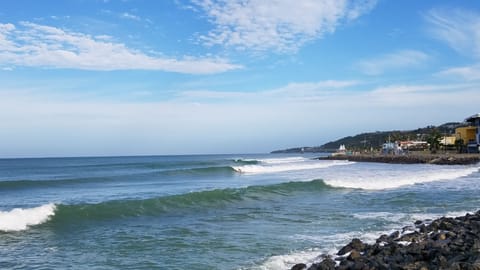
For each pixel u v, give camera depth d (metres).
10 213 16.64
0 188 35.91
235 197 24.64
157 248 13.14
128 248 13.20
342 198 25.48
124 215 18.91
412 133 181.12
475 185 33.22
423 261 10.27
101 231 15.78
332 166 73.00
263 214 19.59
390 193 27.91
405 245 12.12
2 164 110.81
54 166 89.69
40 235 15.13
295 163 88.62
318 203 23.36
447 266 9.35
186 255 12.29
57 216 17.58
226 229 16.06
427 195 26.72
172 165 80.25
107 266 11.28
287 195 26.78
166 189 33.28
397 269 9.47
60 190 34.22
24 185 38.09
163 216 19.09
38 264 11.50
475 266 8.93
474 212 19.80
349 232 15.31
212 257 12.04
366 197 25.91
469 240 12.25
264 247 13.11
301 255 12.02
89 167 78.75
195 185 37.44
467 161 66.44
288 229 15.98
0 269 11.04
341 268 10.03
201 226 16.72
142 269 10.98
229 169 58.97
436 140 98.00
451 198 25.20
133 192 31.09
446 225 14.85
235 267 11.02
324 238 14.34
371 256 11.05
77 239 14.49
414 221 17.52
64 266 11.30
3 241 14.23
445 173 45.22
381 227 16.23
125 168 71.69
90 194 30.33
